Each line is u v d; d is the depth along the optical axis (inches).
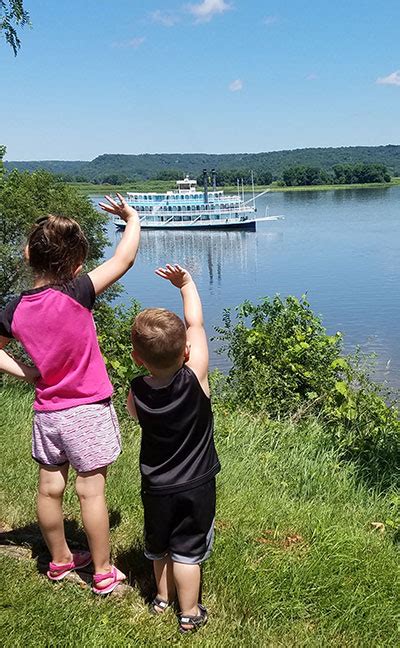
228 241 4005.9
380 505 167.0
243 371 301.3
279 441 214.1
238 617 106.7
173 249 3705.7
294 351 293.7
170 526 102.1
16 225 841.5
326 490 173.3
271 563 119.8
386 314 1491.1
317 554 123.1
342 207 6638.8
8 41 393.7
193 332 109.0
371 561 123.1
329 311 1589.6
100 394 106.3
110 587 109.1
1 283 807.7
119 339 288.4
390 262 2667.3
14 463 169.9
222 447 202.8
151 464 102.2
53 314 102.2
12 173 940.6
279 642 100.8
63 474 109.7
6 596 105.8
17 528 133.3
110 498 148.0
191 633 101.0
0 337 106.6
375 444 221.9
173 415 99.7
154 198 4849.9
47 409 105.1
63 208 927.7
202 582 113.5
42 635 97.4
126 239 109.8
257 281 2362.2
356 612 108.8
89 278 105.6
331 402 271.0
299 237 4033.0
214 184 4909.0
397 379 620.7
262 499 153.4
